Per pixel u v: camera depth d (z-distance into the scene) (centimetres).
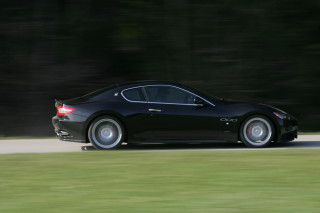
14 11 2847
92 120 1844
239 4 2972
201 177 1259
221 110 1866
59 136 1903
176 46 2977
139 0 3005
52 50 2855
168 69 2988
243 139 1872
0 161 1547
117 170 1369
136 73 3006
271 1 2975
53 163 1499
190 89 1895
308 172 1317
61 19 2911
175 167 1409
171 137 1867
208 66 2969
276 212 926
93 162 1511
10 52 2798
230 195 1061
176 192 1094
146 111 1850
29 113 2764
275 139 1894
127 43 2970
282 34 2984
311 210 938
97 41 2962
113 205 982
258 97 2961
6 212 938
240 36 2967
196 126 1859
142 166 1430
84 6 2942
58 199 1038
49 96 2791
